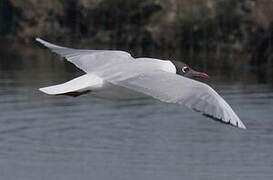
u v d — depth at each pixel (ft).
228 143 59.82
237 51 111.34
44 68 98.63
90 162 54.49
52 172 52.16
